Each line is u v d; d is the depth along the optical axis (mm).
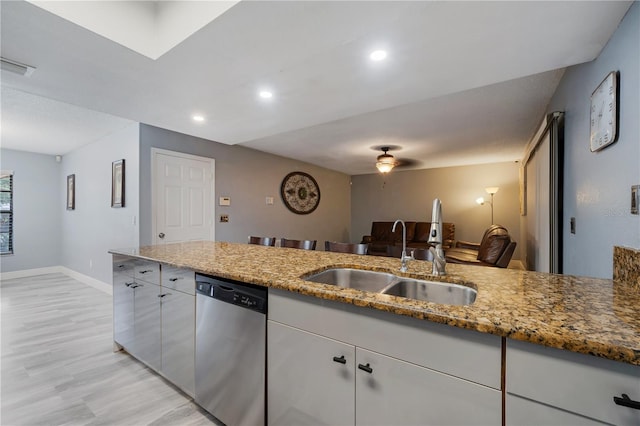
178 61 1861
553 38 1575
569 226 2174
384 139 4492
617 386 685
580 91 1949
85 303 3771
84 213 4895
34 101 3029
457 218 6945
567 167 2230
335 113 2852
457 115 3367
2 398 1851
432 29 1527
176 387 1967
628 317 859
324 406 1167
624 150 1332
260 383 1391
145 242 3668
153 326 2043
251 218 5223
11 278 5176
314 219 6906
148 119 3066
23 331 2885
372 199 8117
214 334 1613
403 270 1614
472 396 853
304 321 1228
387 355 1008
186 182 4168
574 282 1321
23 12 1400
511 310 921
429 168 7262
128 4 1716
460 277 1432
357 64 1910
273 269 1605
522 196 5520
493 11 1380
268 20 1462
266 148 5195
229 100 2529
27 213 5383
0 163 5125
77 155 5145
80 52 1758
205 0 1520
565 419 733
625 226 1317
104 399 1843
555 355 746
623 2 1284
